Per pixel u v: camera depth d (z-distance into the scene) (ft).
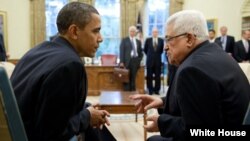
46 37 28.07
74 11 4.53
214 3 25.29
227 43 21.58
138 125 13.79
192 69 3.96
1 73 3.27
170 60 4.84
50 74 3.78
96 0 28.55
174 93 4.59
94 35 4.65
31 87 3.85
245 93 4.20
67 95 3.84
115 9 28.84
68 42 4.60
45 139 3.89
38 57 4.23
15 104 3.38
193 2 27.14
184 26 4.53
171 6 27.76
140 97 6.07
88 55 4.80
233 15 23.80
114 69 21.11
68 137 4.10
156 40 22.85
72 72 3.90
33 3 27.17
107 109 10.84
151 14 28.91
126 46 20.88
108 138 5.62
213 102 3.88
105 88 21.47
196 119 3.88
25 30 27.25
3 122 3.41
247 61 21.08
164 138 5.39
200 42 4.59
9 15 26.30
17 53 26.94
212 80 3.90
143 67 21.50
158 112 5.99
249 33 21.03
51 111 3.79
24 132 3.47
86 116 4.59
